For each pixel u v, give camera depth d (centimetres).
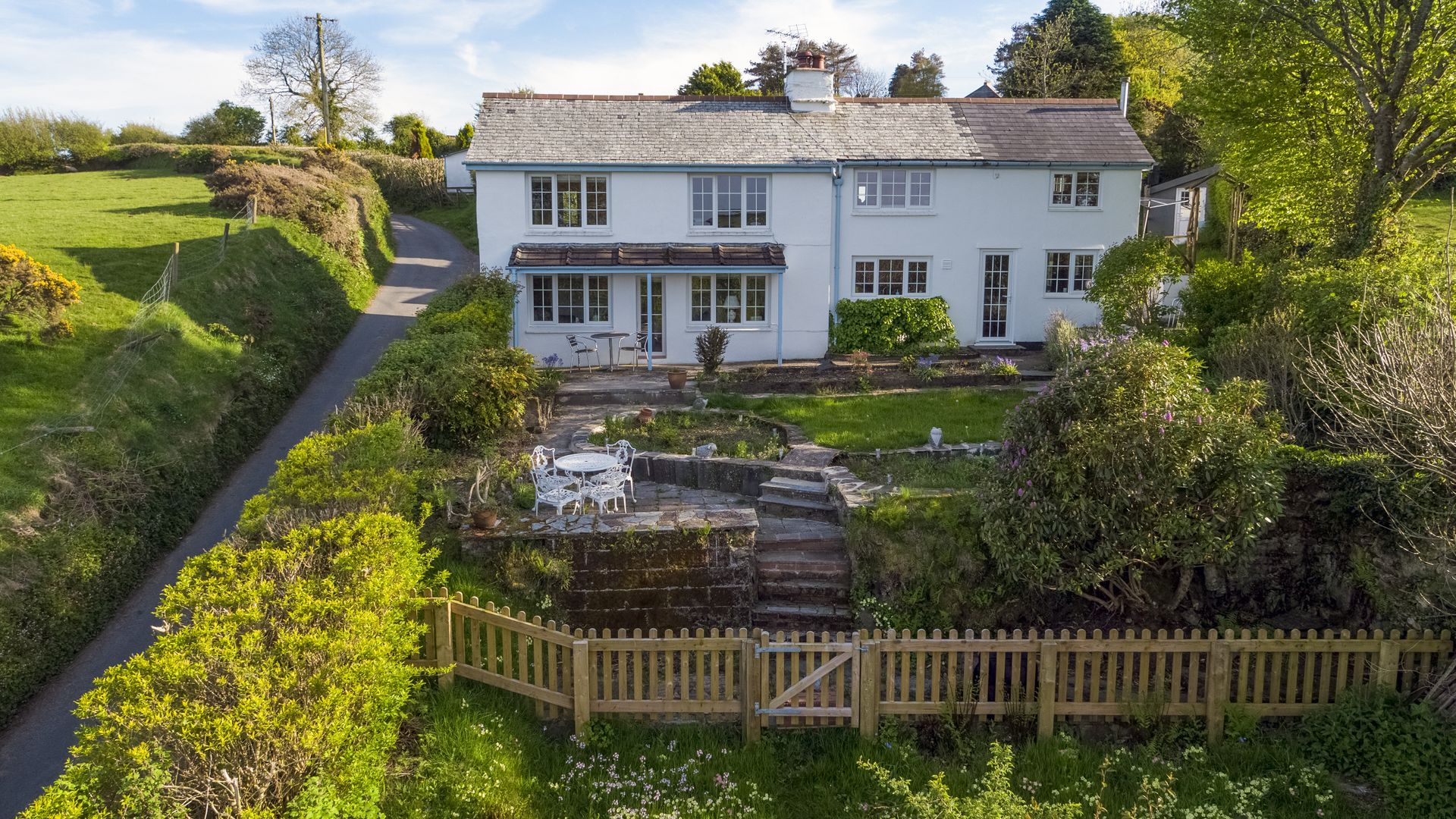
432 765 782
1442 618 861
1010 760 700
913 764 825
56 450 1352
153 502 1391
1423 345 873
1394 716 806
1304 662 976
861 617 1048
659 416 1647
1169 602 1015
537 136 2281
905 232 2353
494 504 1138
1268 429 975
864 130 2398
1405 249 1611
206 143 5678
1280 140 2206
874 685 862
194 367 1823
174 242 2509
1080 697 864
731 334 2320
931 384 1906
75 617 1138
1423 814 745
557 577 1059
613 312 2286
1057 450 945
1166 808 738
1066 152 2367
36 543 1169
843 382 1898
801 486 1276
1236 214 2645
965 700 873
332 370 2275
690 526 1077
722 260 2211
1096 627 1001
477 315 1781
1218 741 851
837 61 6819
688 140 2319
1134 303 2000
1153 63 4856
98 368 1655
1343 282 1373
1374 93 1986
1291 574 1048
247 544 941
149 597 1241
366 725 712
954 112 2481
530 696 891
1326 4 1891
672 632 870
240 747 625
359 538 825
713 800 780
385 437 1087
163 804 578
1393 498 943
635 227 2280
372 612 748
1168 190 3681
